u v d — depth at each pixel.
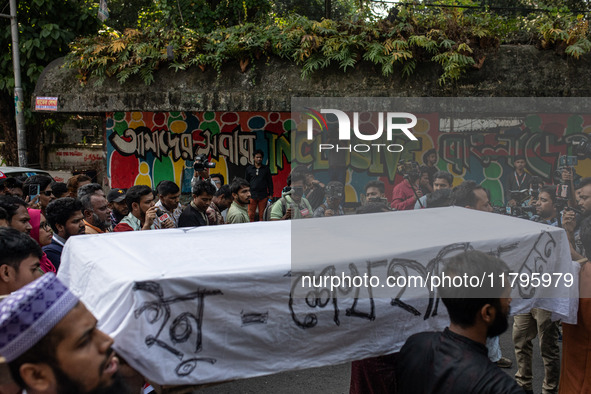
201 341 1.75
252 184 8.80
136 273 1.76
